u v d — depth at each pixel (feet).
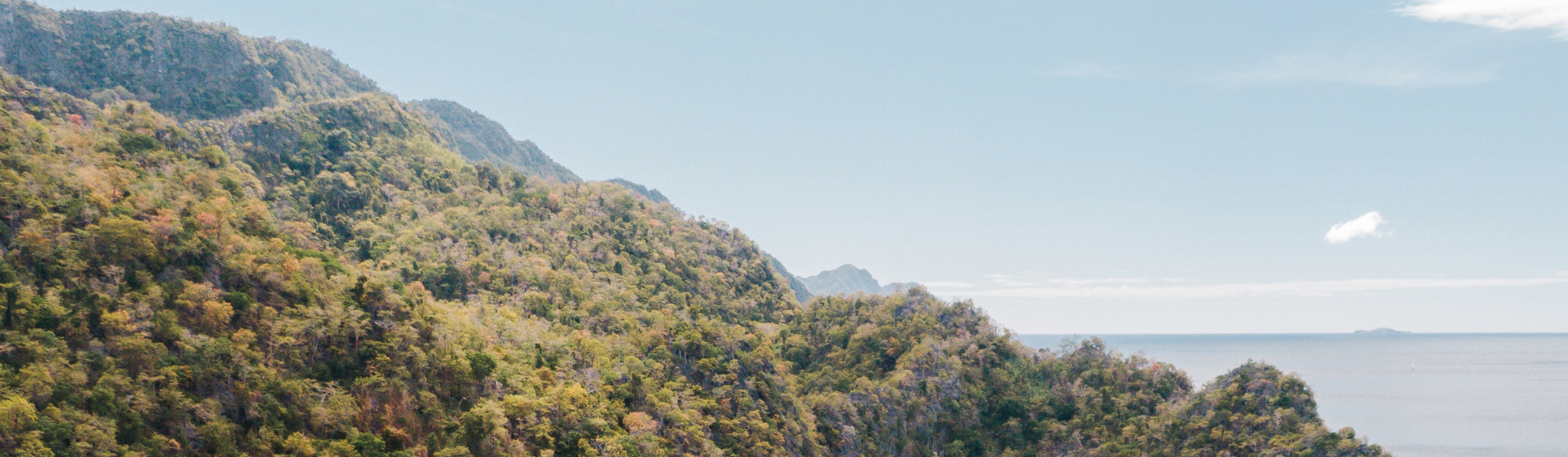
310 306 382.42
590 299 623.36
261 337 356.38
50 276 329.72
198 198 455.22
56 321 308.19
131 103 561.43
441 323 428.15
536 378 432.66
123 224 353.10
